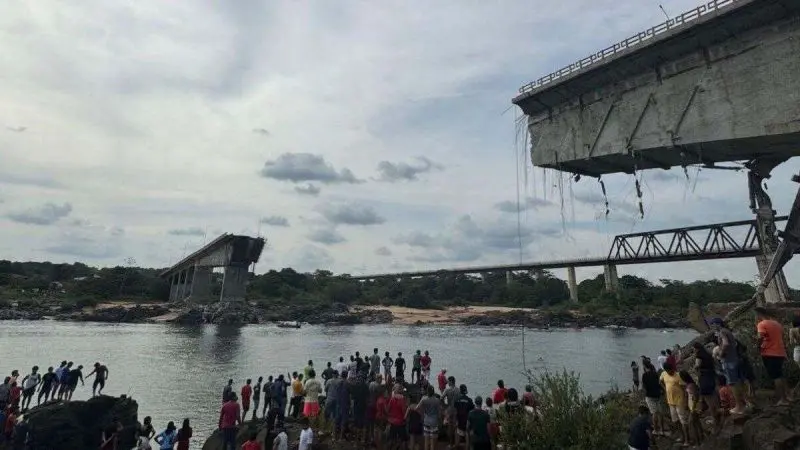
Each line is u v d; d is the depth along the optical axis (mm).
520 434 10562
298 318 111438
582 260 129375
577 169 32062
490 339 78000
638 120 26688
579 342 73000
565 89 31219
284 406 18422
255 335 75375
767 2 20578
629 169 31453
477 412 11156
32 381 21406
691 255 42031
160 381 34938
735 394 10703
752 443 9344
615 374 42000
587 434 9773
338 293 142250
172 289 128625
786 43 20609
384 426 14094
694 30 23438
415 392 20719
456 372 43344
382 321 114188
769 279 22672
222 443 16125
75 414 19734
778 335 10766
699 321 22266
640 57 26453
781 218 26562
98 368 23906
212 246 113188
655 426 12289
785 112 20391
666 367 11609
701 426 10867
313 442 14445
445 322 116938
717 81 23141
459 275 178875
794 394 11094
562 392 10648
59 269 138875
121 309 96000
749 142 22406
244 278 112625
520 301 155000
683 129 24250
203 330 81062
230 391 17641
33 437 18438
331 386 15477
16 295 103250
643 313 114000
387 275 190375
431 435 12664
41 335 61250
